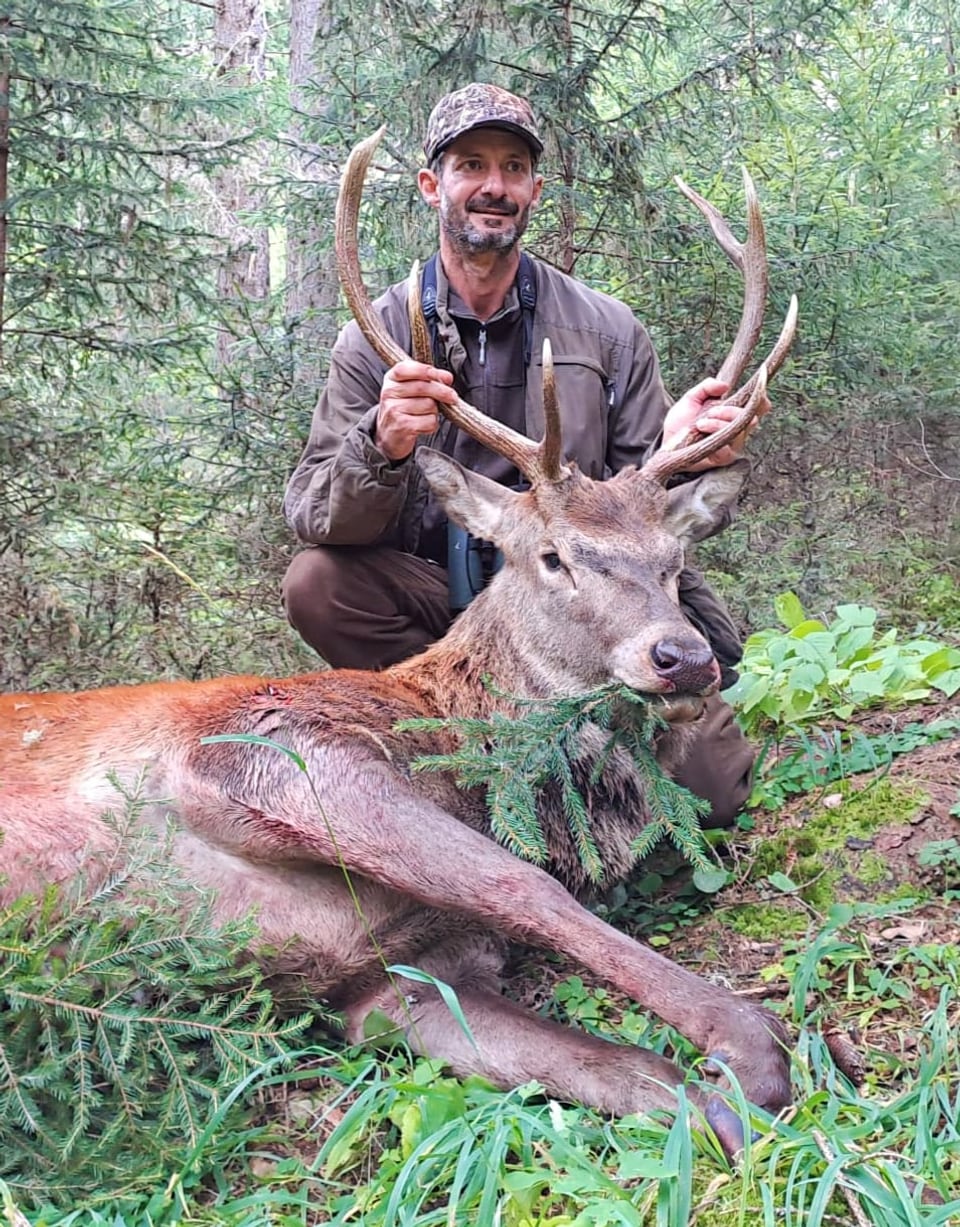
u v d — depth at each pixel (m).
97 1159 0.99
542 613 1.37
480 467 1.71
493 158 1.69
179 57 2.84
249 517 2.71
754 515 2.86
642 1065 1.10
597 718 1.26
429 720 1.22
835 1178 0.89
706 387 1.51
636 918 1.48
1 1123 0.98
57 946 1.20
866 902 1.39
